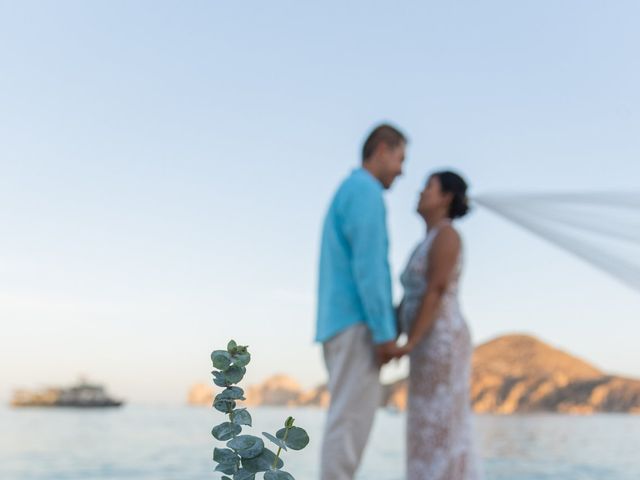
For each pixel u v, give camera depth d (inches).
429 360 113.9
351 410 102.8
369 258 103.1
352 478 103.3
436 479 111.0
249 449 49.8
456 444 112.3
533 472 2044.8
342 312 104.8
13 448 3107.8
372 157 113.8
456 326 114.4
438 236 114.0
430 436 112.5
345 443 102.0
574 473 2044.8
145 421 7081.7
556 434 5324.8
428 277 114.9
